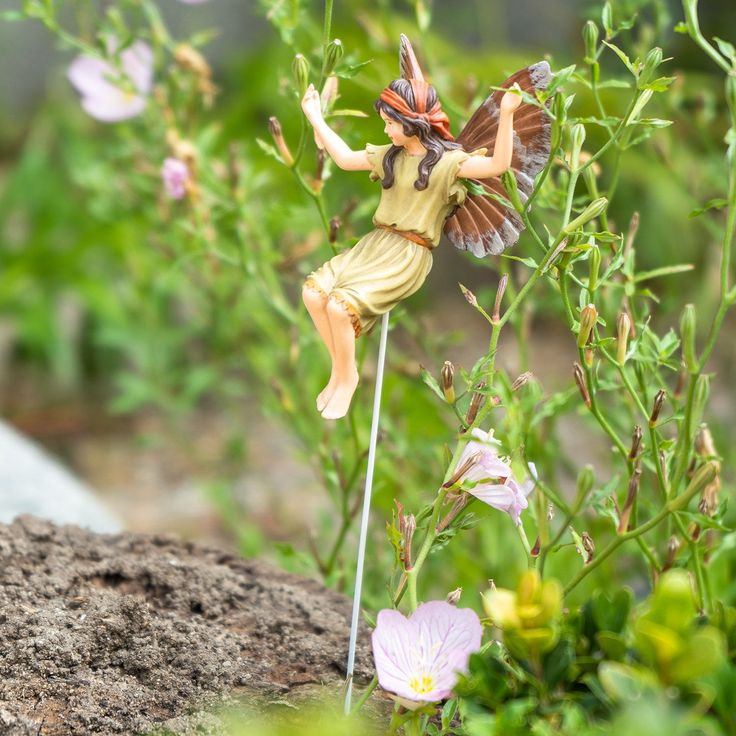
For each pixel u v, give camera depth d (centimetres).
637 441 77
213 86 98
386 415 99
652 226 176
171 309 177
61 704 76
